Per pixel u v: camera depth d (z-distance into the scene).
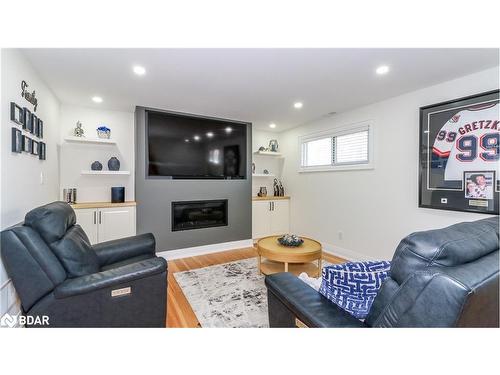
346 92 2.85
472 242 0.84
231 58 2.05
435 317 0.71
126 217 3.20
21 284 1.32
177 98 3.04
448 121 2.50
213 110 3.57
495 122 2.20
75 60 2.05
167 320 1.95
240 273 2.96
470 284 0.67
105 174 3.44
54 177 2.88
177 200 3.63
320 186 4.11
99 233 3.05
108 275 1.43
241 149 4.21
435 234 0.86
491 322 0.79
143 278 1.50
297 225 4.62
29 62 2.04
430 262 0.80
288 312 1.23
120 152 3.59
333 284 1.17
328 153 4.01
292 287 1.30
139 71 2.28
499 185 2.18
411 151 2.85
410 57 2.04
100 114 3.47
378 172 3.21
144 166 3.40
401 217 2.96
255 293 2.43
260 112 3.67
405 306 0.78
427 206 2.67
